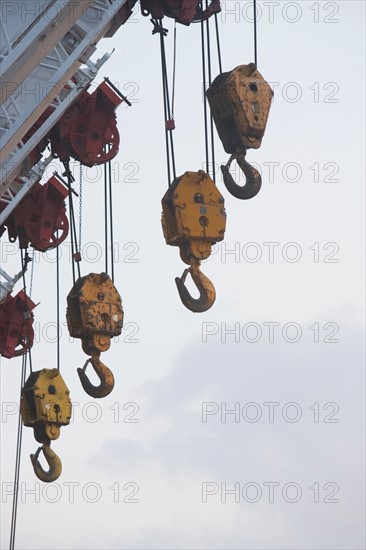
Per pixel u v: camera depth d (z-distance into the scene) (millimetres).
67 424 35594
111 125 37906
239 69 24344
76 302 31500
